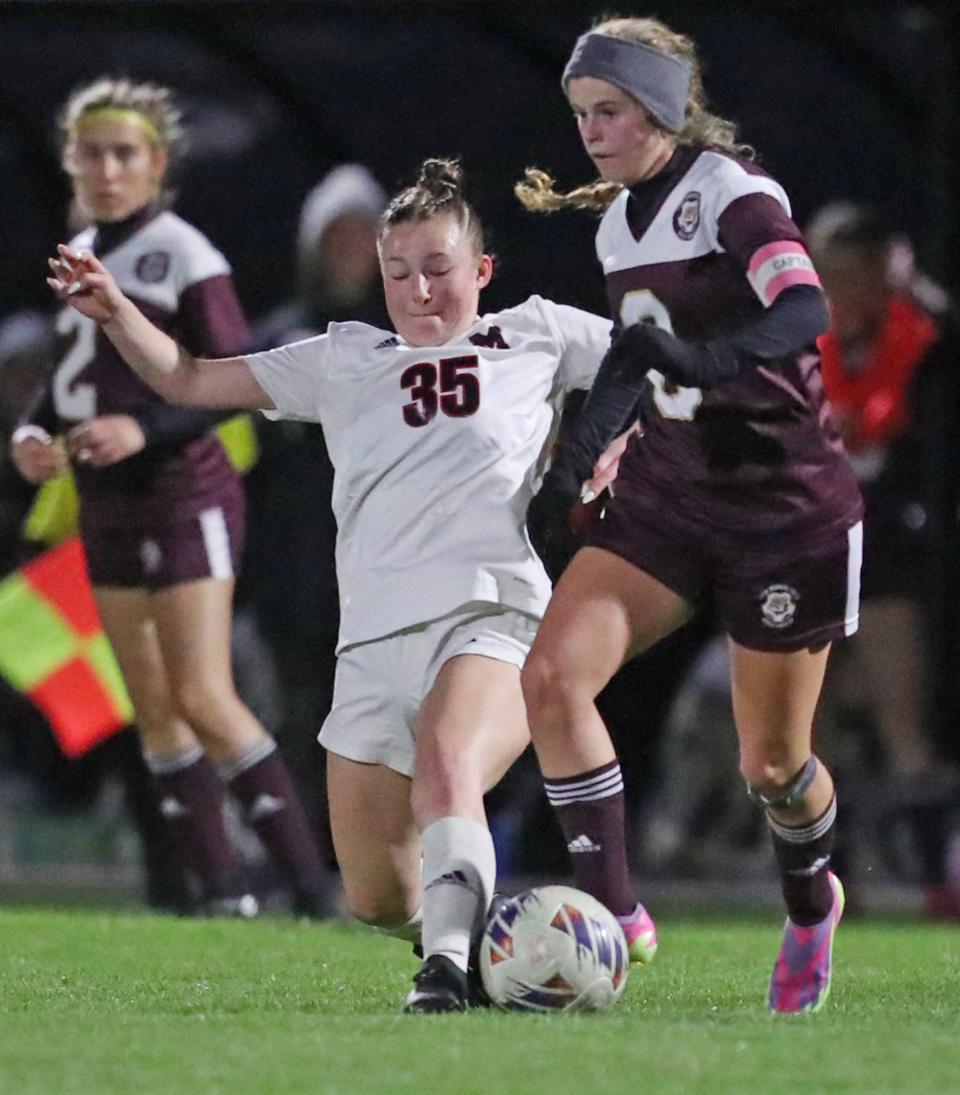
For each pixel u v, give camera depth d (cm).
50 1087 1402
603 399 1711
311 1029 1642
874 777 3491
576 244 3831
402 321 1989
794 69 4066
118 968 2261
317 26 4212
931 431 3447
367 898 1998
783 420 1828
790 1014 1828
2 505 3822
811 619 1850
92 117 2909
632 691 3731
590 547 1881
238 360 2028
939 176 3584
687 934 2786
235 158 4316
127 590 2948
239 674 3741
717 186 1834
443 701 1859
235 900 3078
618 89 1844
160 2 3566
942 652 3475
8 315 4006
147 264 2917
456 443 1941
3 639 3291
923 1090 1406
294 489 3544
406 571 1922
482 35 3603
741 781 3678
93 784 4075
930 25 3791
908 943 2669
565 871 3647
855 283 3384
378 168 4069
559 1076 1434
